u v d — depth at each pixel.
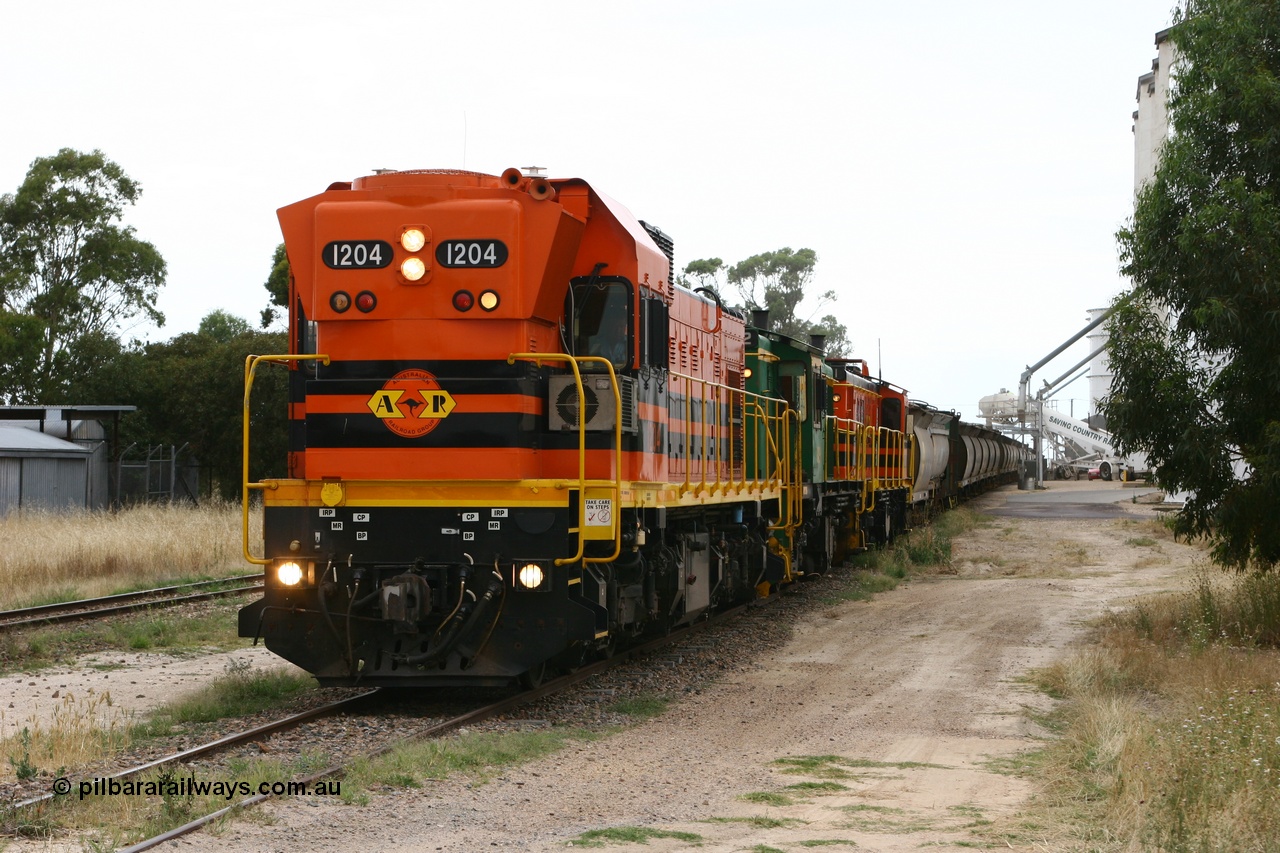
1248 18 16.39
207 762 9.11
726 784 9.04
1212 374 16.91
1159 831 7.41
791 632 17.59
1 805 7.77
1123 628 17.19
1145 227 16.77
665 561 14.13
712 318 17.00
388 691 12.31
